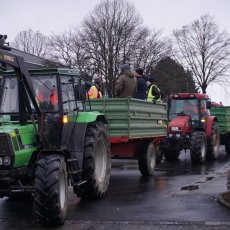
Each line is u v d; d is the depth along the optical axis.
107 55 39.44
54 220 6.84
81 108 8.86
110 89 38.28
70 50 40.28
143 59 41.66
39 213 6.81
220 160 16.91
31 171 7.43
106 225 6.91
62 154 7.35
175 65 47.03
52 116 7.78
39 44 58.34
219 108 19.08
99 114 9.10
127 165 15.14
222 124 18.95
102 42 39.78
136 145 12.09
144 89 12.62
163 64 44.81
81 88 8.52
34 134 7.48
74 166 8.15
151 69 42.28
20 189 6.99
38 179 6.81
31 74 8.02
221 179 11.41
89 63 39.19
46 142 7.49
